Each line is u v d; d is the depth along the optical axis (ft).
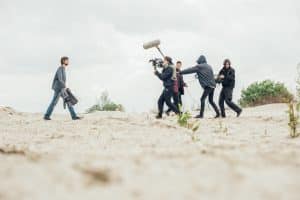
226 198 9.96
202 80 46.21
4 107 53.67
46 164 12.85
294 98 67.10
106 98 71.67
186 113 35.04
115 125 35.76
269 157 14.67
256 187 10.63
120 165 12.78
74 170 12.08
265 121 39.42
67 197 10.08
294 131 27.48
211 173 11.71
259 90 73.61
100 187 10.75
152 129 32.60
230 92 46.60
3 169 12.32
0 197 10.08
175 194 10.20
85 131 32.17
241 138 25.93
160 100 45.75
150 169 12.19
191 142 23.06
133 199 9.96
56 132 31.89
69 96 43.93
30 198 10.02
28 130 33.55
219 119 43.34
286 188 10.61
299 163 13.73
